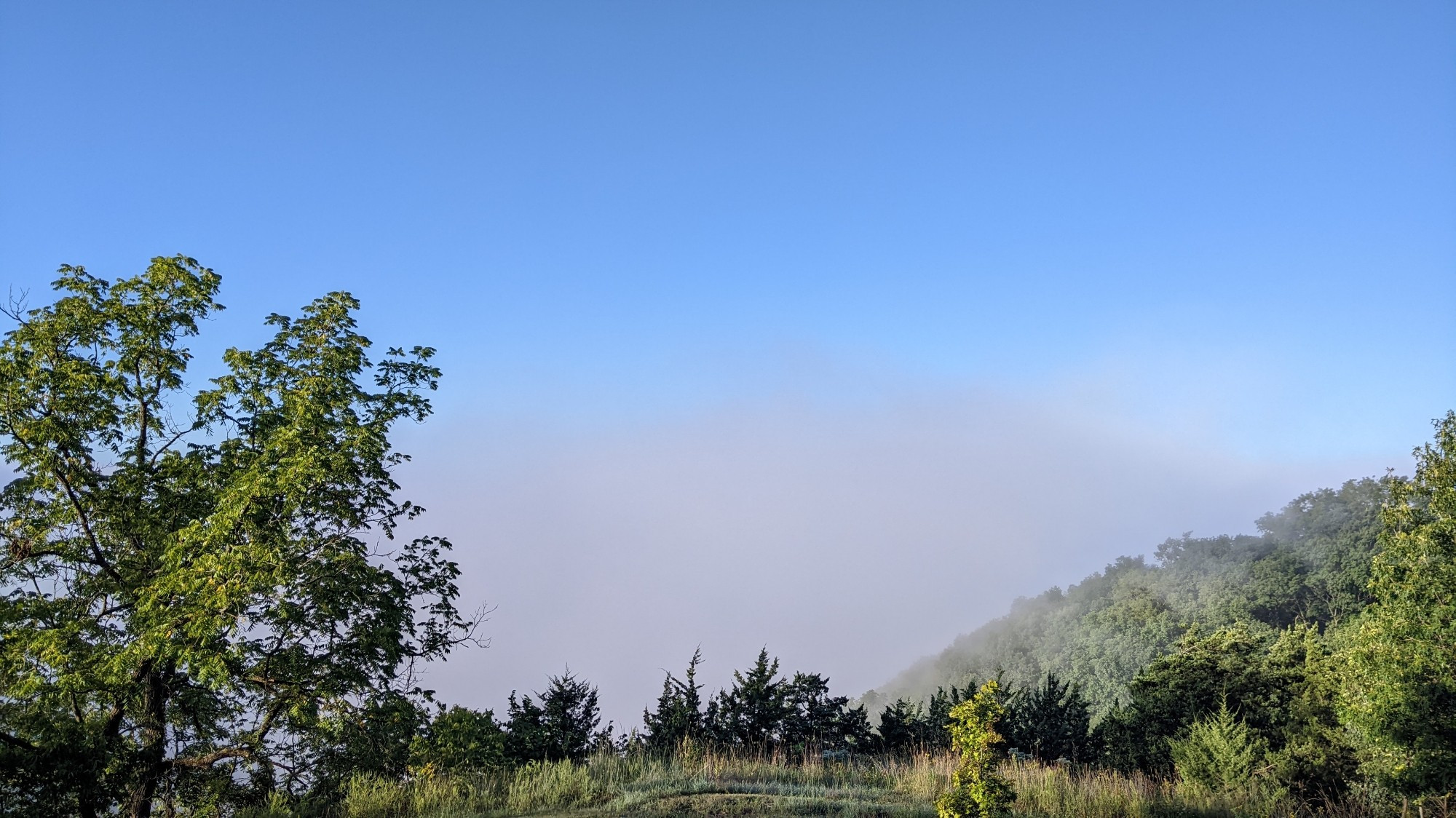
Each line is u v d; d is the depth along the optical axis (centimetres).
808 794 1573
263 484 1883
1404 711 2103
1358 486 12700
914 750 2448
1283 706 3058
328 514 2142
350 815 1584
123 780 1817
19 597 1961
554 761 2306
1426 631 2144
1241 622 3616
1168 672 3453
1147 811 1586
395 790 1666
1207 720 2734
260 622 1998
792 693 2619
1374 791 2327
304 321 2255
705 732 2456
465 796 1634
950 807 1320
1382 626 2228
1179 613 12075
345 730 1975
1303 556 11569
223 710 2089
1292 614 10669
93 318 2044
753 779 1770
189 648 1822
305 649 2053
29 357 2012
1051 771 1825
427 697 2131
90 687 1844
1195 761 2584
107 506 2017
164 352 2128
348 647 2086
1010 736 3005
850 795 1594
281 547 1922
